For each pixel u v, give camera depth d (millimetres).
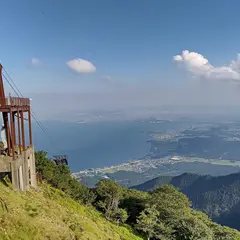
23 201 26875
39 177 45062
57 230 23047
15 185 29047
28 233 19984
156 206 56125
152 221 51344
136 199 61844
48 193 39281
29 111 36156
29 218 22641
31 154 36156
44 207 28531
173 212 54938
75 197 51188
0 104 28453
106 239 31031
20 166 30797
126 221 57750
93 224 34531
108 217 51062
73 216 32625
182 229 53156
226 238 57500
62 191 47938
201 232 51969
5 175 30328
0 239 17516
